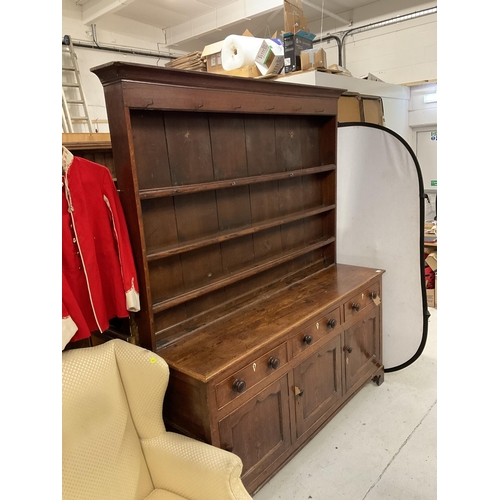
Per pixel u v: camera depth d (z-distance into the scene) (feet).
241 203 6.79
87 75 16.63
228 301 6.76
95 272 4.89
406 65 16.79
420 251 8.06
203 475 4.35
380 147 8.13
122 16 17.53
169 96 5.06
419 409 7.88
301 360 6.35
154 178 5.38
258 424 5.67
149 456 4.80
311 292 7.34
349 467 6.52
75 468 4.12
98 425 4.37
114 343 4.80
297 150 7.88
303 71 9.88
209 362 5.11
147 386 4.64
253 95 6.19
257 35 20.62
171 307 5.91
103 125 17.20
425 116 16.49
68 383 4.19
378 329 8.53
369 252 8.74
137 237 5.08
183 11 17.01
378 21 17.20
